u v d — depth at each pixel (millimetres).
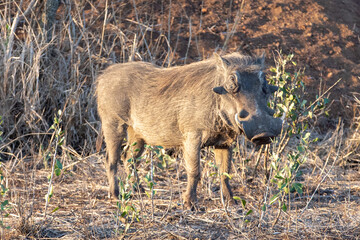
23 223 8250
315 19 20141
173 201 9977
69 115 13945
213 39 18328
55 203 9961
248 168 11695
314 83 17156
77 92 14141
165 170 12211
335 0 21969
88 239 7918
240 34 18625
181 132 9516
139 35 16812
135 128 10328
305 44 18812
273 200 8047
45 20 15609
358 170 12562
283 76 10750
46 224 8641
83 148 13984
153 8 19406
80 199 10305
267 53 17844
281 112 10734
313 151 13578
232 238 7926
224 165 9836
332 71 17875
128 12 18906
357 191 10695
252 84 8164
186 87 9289
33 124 13656
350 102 16750
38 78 14367
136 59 16406
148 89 9922
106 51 15945
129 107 10281
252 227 8375
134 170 8906
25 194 10453
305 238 7934
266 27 19266
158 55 17156
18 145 13789
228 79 8227
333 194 10500
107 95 10500
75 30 17172
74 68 14648
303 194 10547
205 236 8023
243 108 8039
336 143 14188
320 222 8648
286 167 8023
